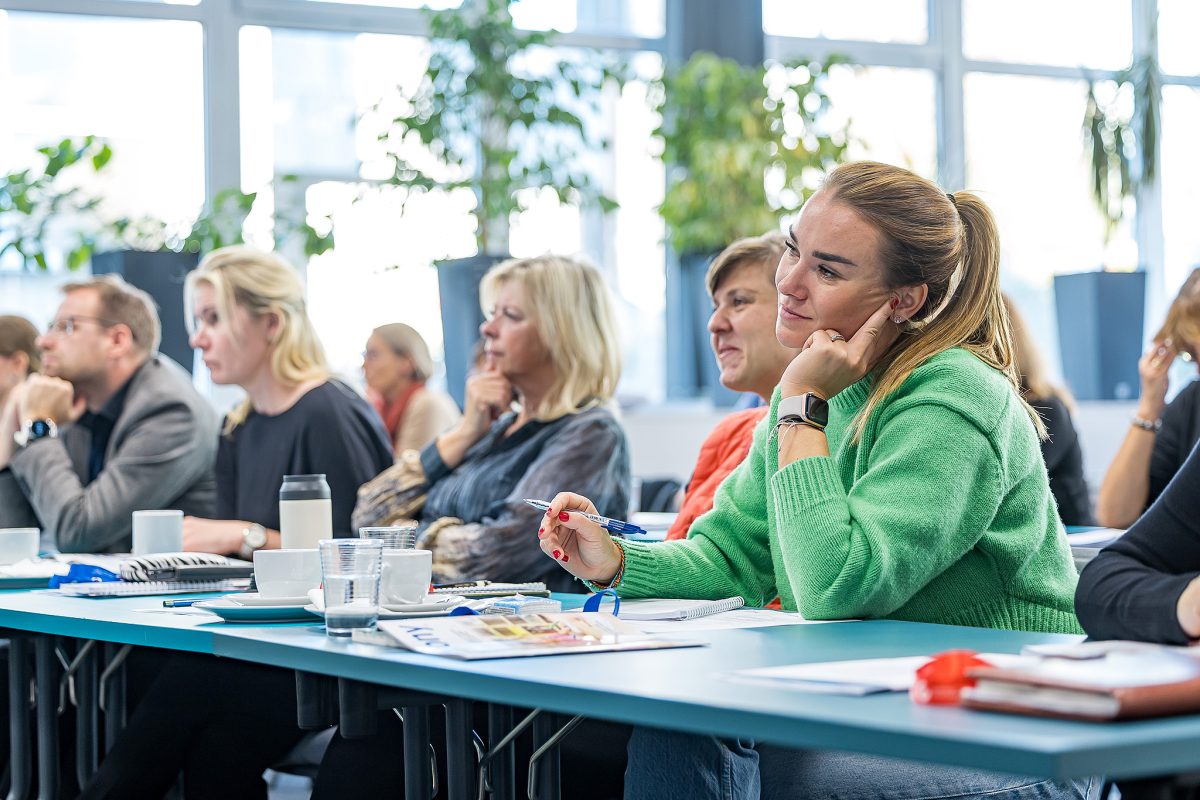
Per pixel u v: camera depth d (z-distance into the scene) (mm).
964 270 2023
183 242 6238
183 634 1835
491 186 6723
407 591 1921
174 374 3934
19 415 3977
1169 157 8570
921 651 1501
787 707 1146
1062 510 3857
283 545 2543
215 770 2441
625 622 1666
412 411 5539
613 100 7547
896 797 1730
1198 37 8680
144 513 2902
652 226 7668
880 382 1995
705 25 7543
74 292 3965
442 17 6824
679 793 1638
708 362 7414
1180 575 1501
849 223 1969
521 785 2146
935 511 1821
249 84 7066
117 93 6867
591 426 3160
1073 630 1967
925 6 8273
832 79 8023
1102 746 976
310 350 3627
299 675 1737
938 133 8258
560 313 3213
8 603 2332
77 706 2756
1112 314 7598
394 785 2109
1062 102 8477
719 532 2242
